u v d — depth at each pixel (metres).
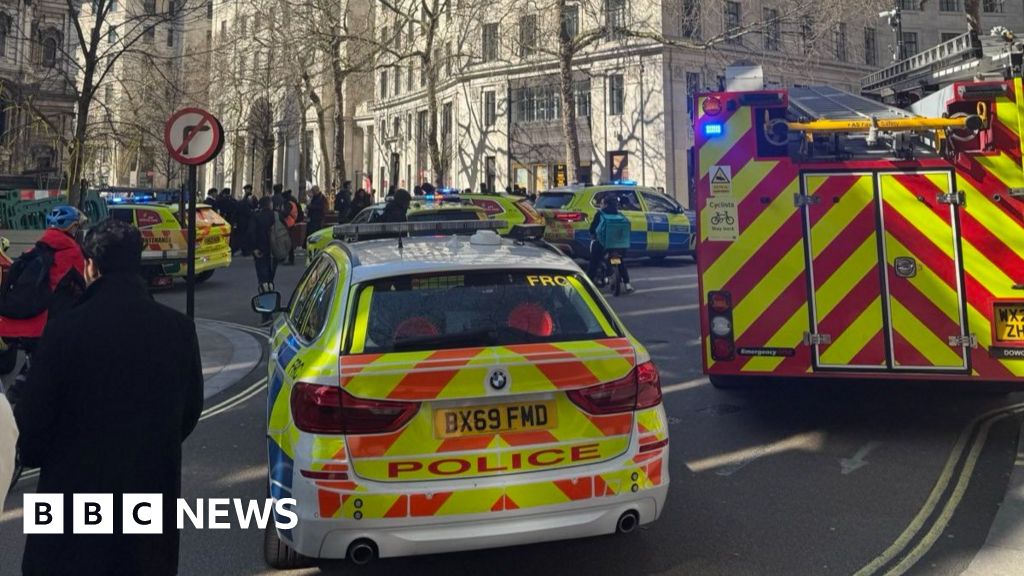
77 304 2.51
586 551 3.65
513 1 29.95
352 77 40.66
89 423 2.34
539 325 3.28
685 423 5.85
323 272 4.15
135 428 2.38
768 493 4.41
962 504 4.18
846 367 5.12
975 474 4.63
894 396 6.59
